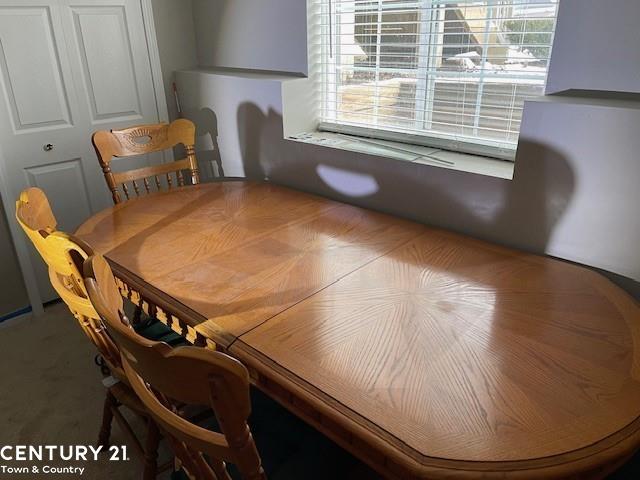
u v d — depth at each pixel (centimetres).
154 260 139
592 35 127
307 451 108
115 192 197
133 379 87
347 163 183
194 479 96
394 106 192
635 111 115
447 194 158
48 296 250
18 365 208
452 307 113
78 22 226
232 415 67
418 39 176
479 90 166
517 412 82
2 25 207
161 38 250
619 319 108
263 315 111
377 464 83
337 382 90
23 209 118
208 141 246
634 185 121
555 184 134
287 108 202
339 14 194
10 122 219
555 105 127
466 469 72
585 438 77
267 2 212
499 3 153
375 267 133
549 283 124
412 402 84
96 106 242
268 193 194
